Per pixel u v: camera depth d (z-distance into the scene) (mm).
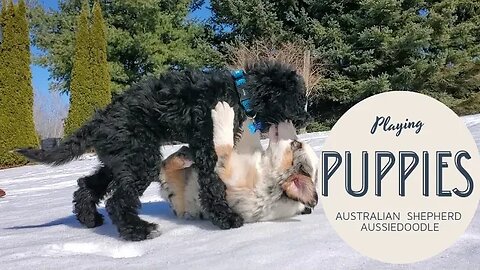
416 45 6168
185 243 884
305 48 5996
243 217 999
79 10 6676
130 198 987
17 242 992
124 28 6566
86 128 1087
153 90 1025
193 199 1057
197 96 999
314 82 5773
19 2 4379
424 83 6602
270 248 769
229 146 984
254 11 6254
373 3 6035
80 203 1106
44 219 1287
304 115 1028
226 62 6121
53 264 785
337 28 6312
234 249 792
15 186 2527
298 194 970
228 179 985
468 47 7191
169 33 6621
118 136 1000
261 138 1081
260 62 1067
